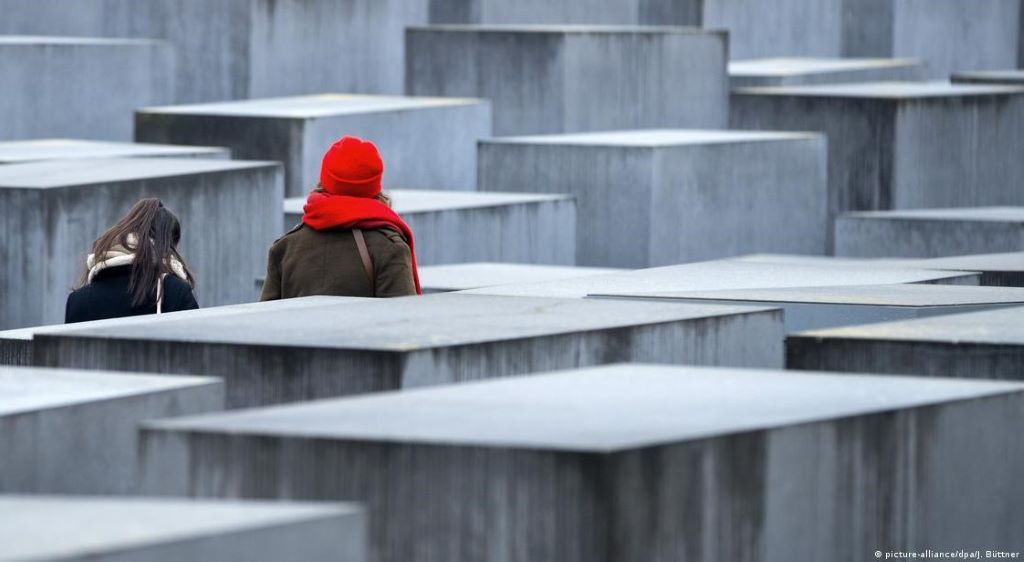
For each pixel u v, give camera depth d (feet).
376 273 42.83
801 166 104.58
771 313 37.42
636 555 21.02
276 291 43.52
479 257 83.35
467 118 106.42
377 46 137.39
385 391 29.19
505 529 21.03
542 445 21.06
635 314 35.45
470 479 21.18
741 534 22.48
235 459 22.21
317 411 23.93
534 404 24.63
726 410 24.30
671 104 123.95
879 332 34.22
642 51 121.29
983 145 116.88
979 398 26.63
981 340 32.68
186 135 98.22
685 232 96.89
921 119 112.88
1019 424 27.84
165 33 128.88
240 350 30.37
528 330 32.40
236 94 127.03
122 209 62.49
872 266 54.34
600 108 119.14
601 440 21.48
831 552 24.02
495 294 41.65
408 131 101.09
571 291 44.39
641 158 94.68
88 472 27.17
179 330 32.32
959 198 116.06
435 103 105.50
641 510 21.08
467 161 106.42
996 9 198.49
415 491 21.40
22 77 106.63
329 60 133.08
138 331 32.27
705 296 42.04
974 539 26.86
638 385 26.81
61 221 59.72
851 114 113.60
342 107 101.19
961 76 133.80
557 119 117.19
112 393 27.89
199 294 66.95
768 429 22.89
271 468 22.03
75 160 70.85
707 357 35.42
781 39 182.39
